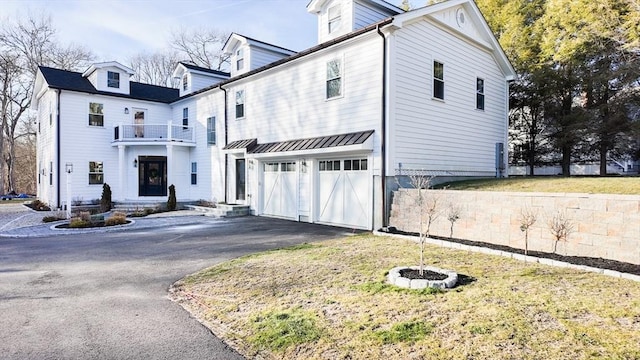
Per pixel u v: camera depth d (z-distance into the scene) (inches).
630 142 595.5
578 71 609.6
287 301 189.8
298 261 269.9
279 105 550.9
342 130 450.6
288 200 540.7
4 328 165.5
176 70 831.7
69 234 432.5
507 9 711.7
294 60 510.3
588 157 709.9
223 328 164.2
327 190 479.2
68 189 567.5
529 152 735.7
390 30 394.3
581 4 482.6
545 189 332.8
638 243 229.9
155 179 801.6
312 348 139.3
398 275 212.5
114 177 784.3
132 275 252.8
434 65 458.6
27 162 1407.5
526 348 129.6
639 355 121.7
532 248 282.2
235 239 382.0
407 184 416.8
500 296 179.9
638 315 153.7
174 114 852.0
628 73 534.3
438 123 463.5
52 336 156.9
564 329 142.3
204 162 735.7
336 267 249.0
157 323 170.6
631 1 425.1
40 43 1162.6
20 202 935.7
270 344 145.0
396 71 402.9
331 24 511.8
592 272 219.1
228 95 666.8
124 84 802.8
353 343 140.6
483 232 317.4
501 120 589.6
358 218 435.2
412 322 154.6
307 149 462.6
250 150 579.8
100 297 208.1
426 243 324.8
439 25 463.2
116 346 147.5
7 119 1203.2
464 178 506.3
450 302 174.6
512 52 693.3
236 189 650.8
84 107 745.0
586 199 254.4
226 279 234.1
